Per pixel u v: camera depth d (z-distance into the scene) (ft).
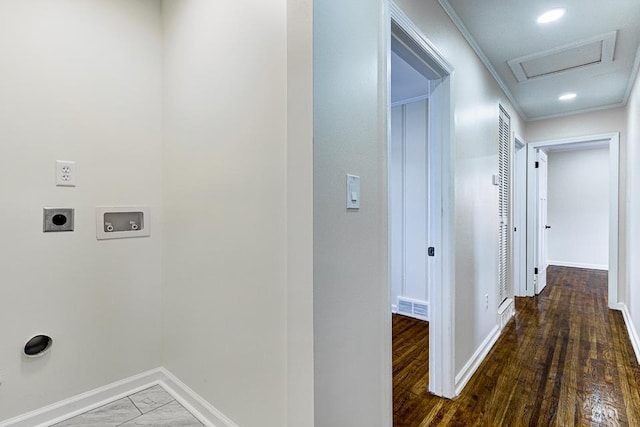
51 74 5.28
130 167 6.18
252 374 4.55
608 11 6.72
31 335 5.14
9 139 4.91
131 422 5.35
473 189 7.85
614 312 11.76
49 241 5.30
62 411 5.42
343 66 3.73
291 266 3.62
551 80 10.23
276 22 4.16
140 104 6.28
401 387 6.72
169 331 6.37
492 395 6.42
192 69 5.66
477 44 7.97
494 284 9.48
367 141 4.11
